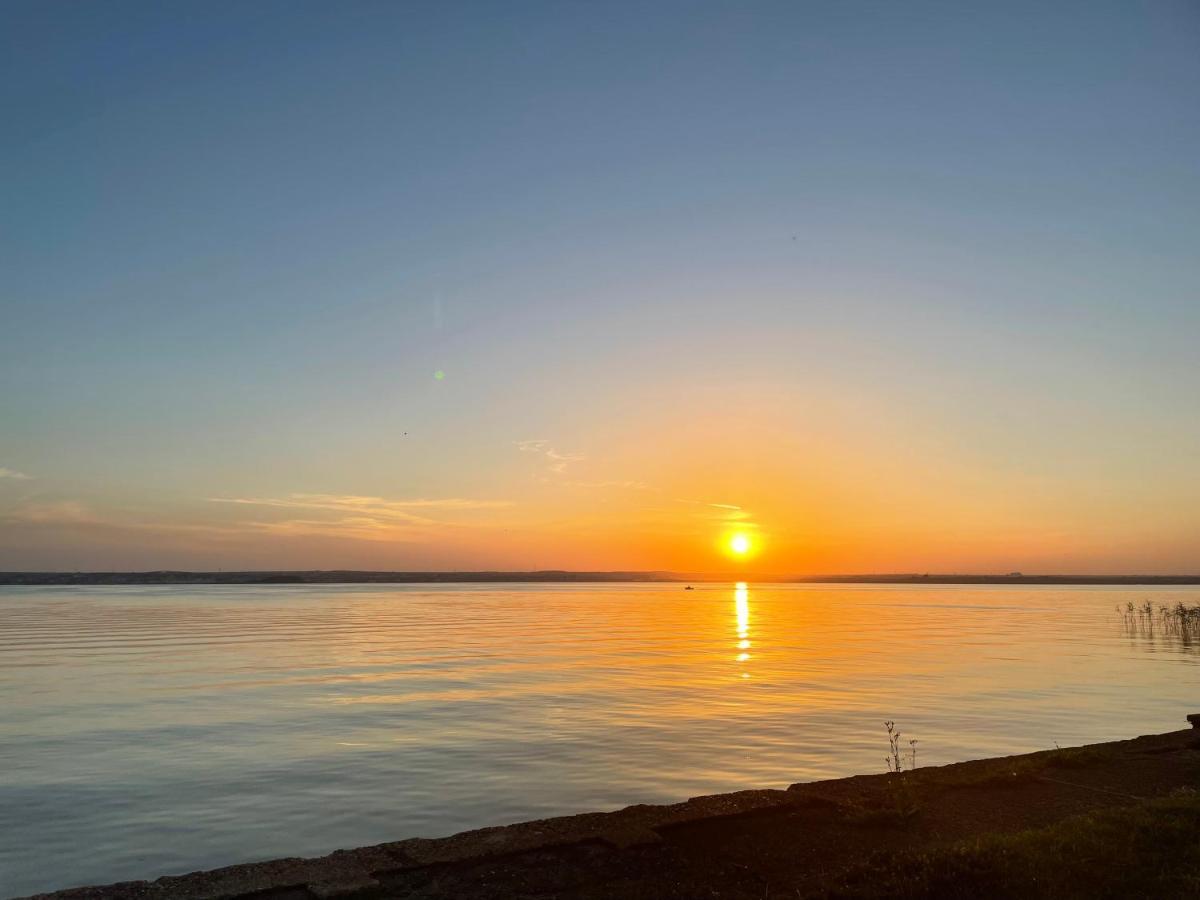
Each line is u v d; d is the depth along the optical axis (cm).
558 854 973
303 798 1631
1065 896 809
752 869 922
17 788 1736
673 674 3778
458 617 9212
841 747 2059
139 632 6662
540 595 19775
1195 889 812
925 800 1218
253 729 2419
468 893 846
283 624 7769
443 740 2222
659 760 1920
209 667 4119
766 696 3028
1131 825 994
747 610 11556
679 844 1012
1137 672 3875
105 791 1708
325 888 844
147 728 2448
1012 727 2342
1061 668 4041
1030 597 19075
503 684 3431
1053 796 1243
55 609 10906
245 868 923
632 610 11375
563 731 2325
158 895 835
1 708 2842
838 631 6994
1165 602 14900
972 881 846
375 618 8931
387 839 1368
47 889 1157
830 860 955
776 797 1207
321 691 3234
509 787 1689
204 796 1658
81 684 3475
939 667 4075
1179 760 1476
